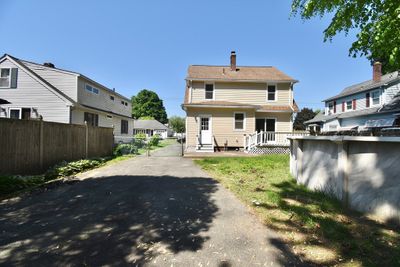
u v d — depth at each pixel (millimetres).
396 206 3293
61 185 6191
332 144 4598
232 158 11820
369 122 20688
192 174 7664
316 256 2613
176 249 2816
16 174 6941
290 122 17906
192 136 16703
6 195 5246
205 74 18625
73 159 9992
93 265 2492
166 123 75375
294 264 2473
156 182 6488
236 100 18062
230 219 3729
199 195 5125
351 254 2635
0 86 15859
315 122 30625
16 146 6973
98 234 3238
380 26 6105
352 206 3998
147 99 72812
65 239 3096
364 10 6969
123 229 3400
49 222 3686
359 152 3896
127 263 2527
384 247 2748
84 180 6820
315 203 4355
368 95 22031
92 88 19828
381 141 3277
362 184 3822
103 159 11570
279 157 12109
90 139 11633
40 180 6785
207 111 16844
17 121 7020
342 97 26031
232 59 19828
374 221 3490
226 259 2590
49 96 15836
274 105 18078
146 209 4254
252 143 15391
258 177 6926
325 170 4855
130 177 7219
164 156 14062
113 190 5645
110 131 14289
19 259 2619
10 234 3258
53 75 17391
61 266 2477
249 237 3100
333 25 7602
